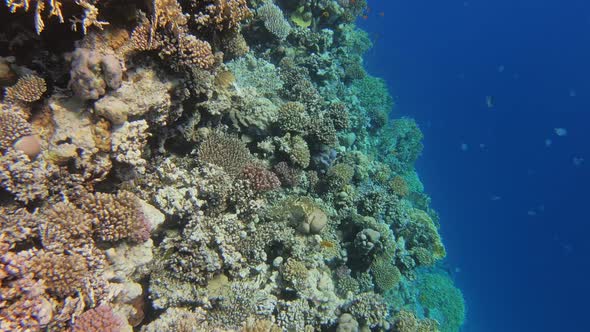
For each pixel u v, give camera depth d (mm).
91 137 4410
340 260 9914
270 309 6590
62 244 4035
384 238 10367
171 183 6094
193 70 5797
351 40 19438
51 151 4211
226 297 6113
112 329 3803
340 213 10695
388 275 11023
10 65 4273
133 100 4645
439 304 16219
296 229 8281
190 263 5762
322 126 9883
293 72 11961
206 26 5785
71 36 4555
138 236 4754
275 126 9305
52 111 4328
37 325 3346
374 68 50719
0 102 4184
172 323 4918
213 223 6242
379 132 18703
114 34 4516
